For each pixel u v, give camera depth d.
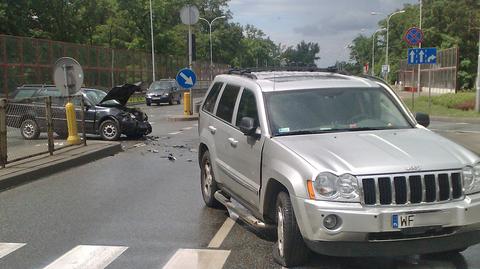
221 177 7.46
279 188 5.70
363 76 7.20
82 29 61.75
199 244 6.36
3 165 11.05
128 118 17.70
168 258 5.86
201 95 59.50
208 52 109.69
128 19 70.38
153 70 53.56
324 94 6.42
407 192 4.82
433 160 5.00
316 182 4.93
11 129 17.50
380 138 5.60
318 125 6.06
